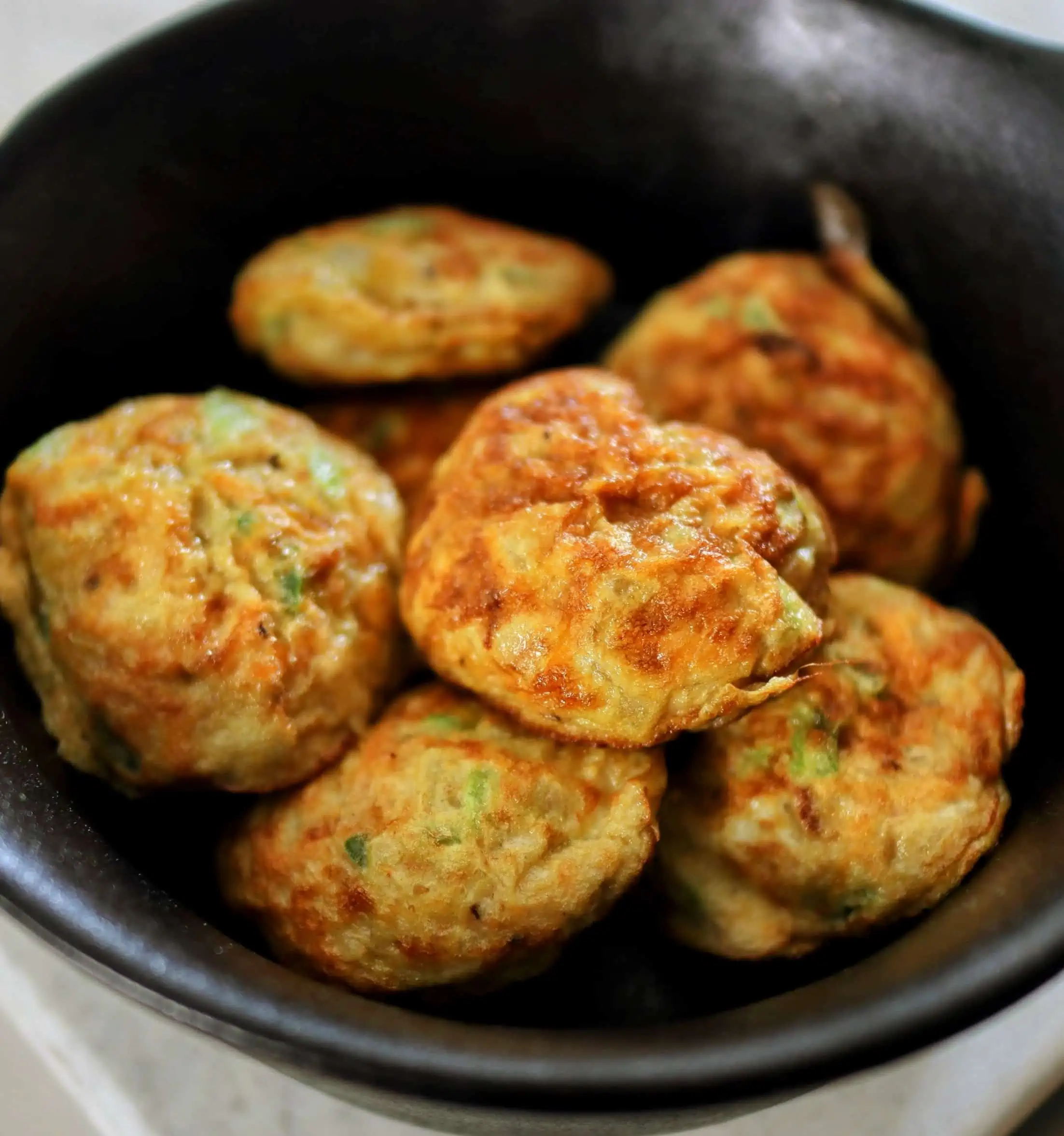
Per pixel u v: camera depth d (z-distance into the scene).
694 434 0.21
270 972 0.17
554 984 0.21
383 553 0.22
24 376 0.23
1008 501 0.25
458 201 0.26
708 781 0.21
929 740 0.21
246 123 0.24
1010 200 0.23
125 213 0.23
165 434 0.22
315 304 0.24
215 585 0.21
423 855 0.20
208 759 0.20
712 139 0.25
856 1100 0.22
